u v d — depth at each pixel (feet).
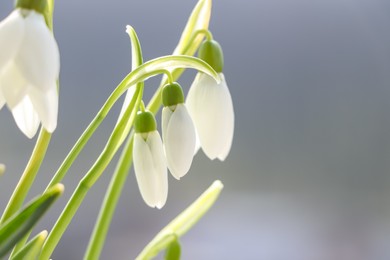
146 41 2.14
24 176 1.08
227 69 2.22
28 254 1.02
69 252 2.15
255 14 2.22
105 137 2.17
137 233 2.19
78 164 2.16
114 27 2.16
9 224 0.97
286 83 2.24
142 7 2.15
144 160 1.09
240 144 2.24
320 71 2.24
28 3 0.99
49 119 0.99
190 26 1.18
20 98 0.98
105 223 1.17
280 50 2.23
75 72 2.15
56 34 2.14
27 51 0.98
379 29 2.23
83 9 2.16
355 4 2.23
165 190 1.10
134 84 1.07
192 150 1.09
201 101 1.12
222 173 2.24
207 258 2.24
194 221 1.21
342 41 2.24
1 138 2.12
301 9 2.23
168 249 1.15
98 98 2.15
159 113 2.10
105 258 2.18
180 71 1.16
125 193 2.20
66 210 1.07
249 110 2.24
